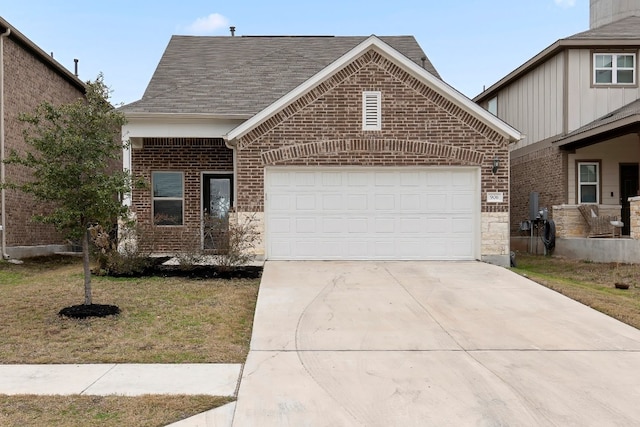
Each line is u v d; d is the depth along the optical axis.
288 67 15.97
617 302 8.52
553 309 8.03
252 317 7.58
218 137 13.00
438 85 11.86
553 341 6.52
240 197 11.89
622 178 16.08
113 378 5.20
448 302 8.37
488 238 11.98
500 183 12.00
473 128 12.00
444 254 12.11
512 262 12.45
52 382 5.07
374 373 5.41
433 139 11.99
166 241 13.99
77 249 18.05
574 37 15.80
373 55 11.95
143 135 12.87
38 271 12.57
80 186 7.17
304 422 4.26
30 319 7.31
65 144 7.00
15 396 4.68
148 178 14.22
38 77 16.02
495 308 8.05
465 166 11.98
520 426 4.22
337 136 11.96
